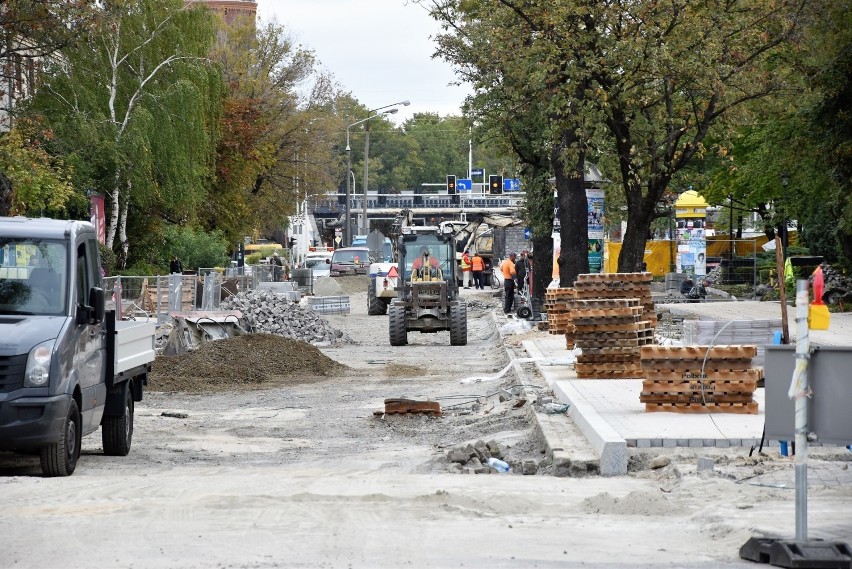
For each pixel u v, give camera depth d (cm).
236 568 1639
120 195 10000
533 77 6700
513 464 2933
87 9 7669
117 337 3130
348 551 1759
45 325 2752
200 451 3409
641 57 6456
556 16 6519
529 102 7456
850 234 7969
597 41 6606
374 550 1769
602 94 6575
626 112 7006
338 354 7169
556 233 8725
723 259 12444
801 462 1731
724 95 6675
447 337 8794
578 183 7881
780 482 2339
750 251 14038
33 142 8469
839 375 1761
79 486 2483
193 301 7956
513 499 2239
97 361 3012
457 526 1975
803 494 1722
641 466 2681
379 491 2397
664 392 3231
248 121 13950
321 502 2231
